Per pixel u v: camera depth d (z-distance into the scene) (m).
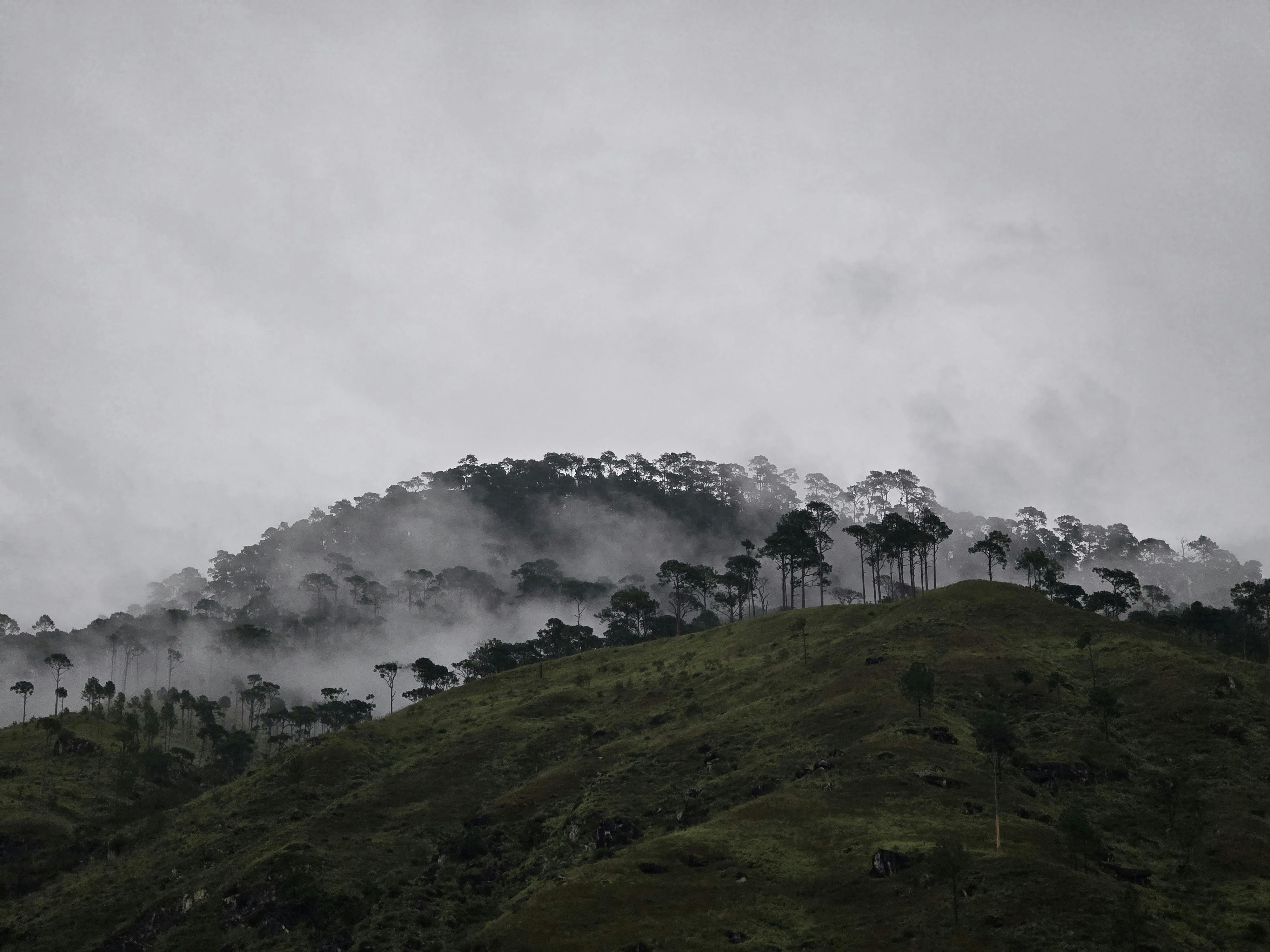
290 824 115.81
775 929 74.56
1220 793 93.25
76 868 123.62
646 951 73.62
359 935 90.31
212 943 93.44
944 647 133.00
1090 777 98.69
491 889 97.94
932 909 72.62
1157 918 71.19
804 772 101.94
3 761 154.88
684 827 97.56
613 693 153.38
